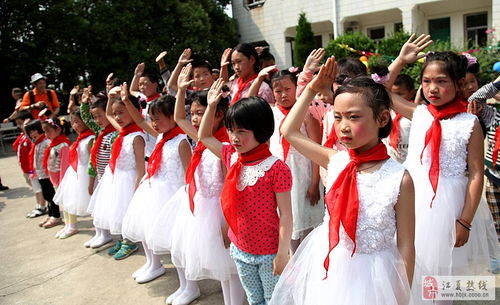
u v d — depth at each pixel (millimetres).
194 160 2600
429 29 14016
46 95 7348
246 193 2098
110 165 3514
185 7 15023
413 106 2299
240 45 3557
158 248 2846
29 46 12688
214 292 3002
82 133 4336
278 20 15914
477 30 13266
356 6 13820
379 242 1596
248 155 2100
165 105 2916
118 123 3500
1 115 13781
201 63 3900
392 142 3008
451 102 2102
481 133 2049
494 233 2295
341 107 1526
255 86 3047
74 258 3859
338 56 10859
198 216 2555
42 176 4836
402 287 1559
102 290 3186
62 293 3199
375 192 1583
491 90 2416
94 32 13398
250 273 2209
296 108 1883
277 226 2139
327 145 2549
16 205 5965
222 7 17484
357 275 1607
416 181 2176
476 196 1998
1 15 12594
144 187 3121
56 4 13008
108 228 3555
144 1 14523
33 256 3992
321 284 1677
